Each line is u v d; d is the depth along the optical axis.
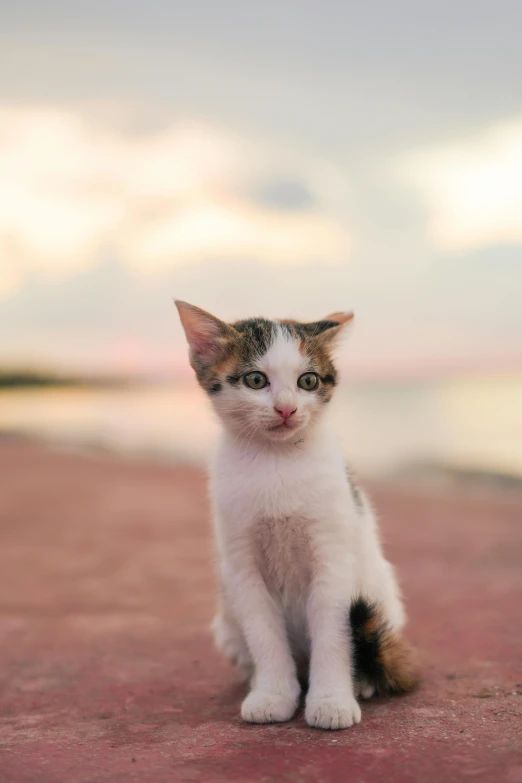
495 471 1.96
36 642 0.70
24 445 3.15
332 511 0.53
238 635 0.56
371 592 0.55
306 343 0.58
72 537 1.29
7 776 0.43
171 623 0.76
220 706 0.54
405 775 0.42
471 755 0.43
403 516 1.42
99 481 1.97
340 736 0.47
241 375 0.56
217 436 0.58
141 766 0.44
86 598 0.88
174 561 1.08
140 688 0.58
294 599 0.55
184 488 1.82
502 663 0.58
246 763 0.44
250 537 0.53
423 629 0.69
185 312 0.59
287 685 0.52
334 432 0.57
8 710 0.54
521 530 1.26
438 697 0.52
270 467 0.53
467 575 0.93
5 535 1.32
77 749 0.46
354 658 0.52
